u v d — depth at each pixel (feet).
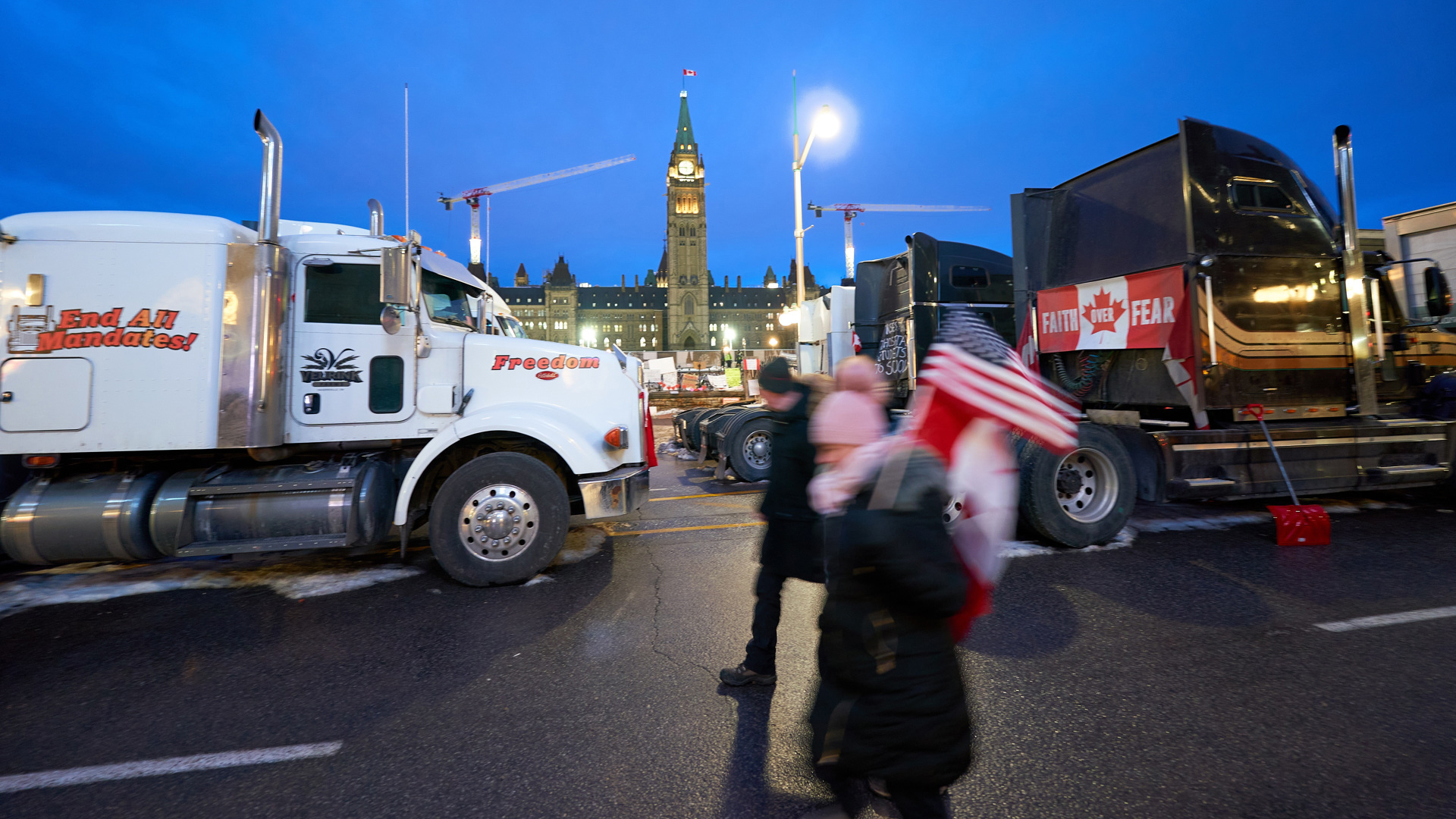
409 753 8.32
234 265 14.69
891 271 29.43
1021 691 9.57
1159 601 13.29
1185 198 17.61
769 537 9.71
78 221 14.26
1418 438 19.16
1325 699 9.20
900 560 4.55
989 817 6.76
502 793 7.42
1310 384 18.42
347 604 14.15
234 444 14.47
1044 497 16.92
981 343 5.17
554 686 10.12
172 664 11.19
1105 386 20.81
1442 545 17.12
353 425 15.74
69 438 13.97
